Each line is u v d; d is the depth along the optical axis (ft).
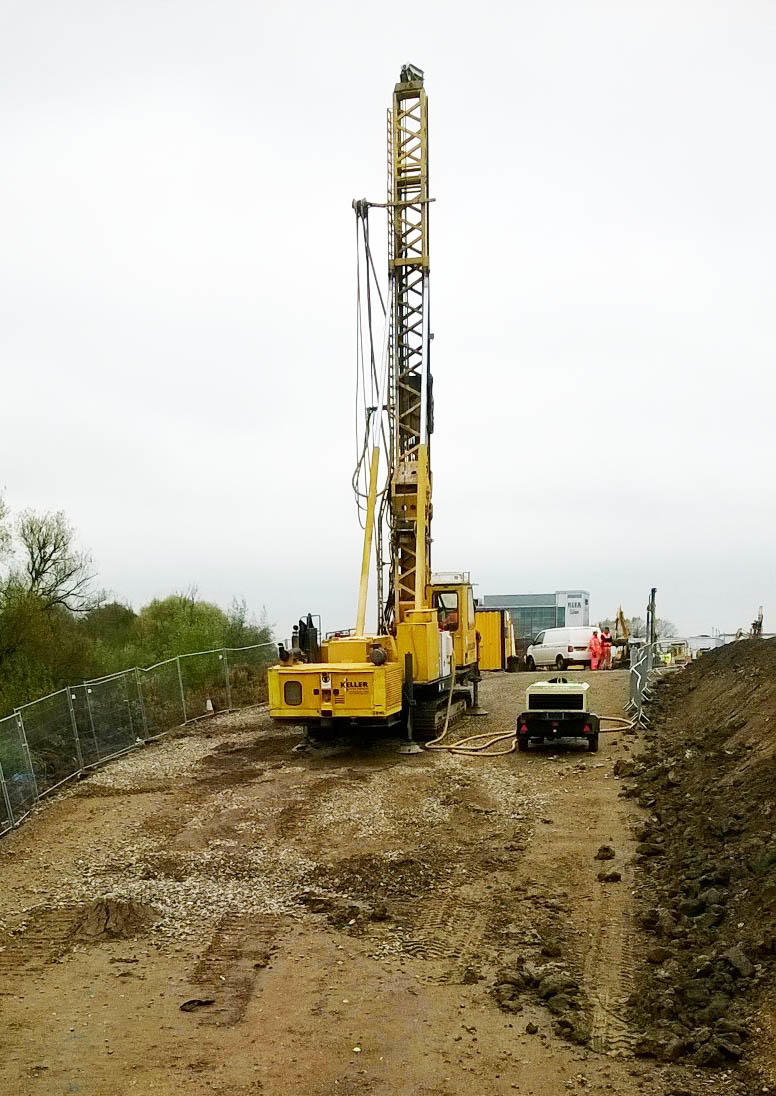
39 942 29.68
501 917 30.45
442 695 65.67
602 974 25.64
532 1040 22.00
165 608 129.29
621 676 96.43
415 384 65.16
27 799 47.16
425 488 63.87
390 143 64.59
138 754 61.57
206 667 82.43
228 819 43.55
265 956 27.78
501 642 123.85
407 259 64.08
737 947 24.52
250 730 69.05
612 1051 21.29
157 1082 20.44
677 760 48.93
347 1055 21.48
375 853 37.60
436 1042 22.02
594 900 31.73
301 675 55.72
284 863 36.88
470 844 38.78
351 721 57.31
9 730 46.37
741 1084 19.29
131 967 27.32
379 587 63.26
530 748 58.70
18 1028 23.35
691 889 30.14
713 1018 21.75
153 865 37.14
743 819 34.22
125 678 63.98
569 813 43.14
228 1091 19.98
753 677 56.85
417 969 26.48
